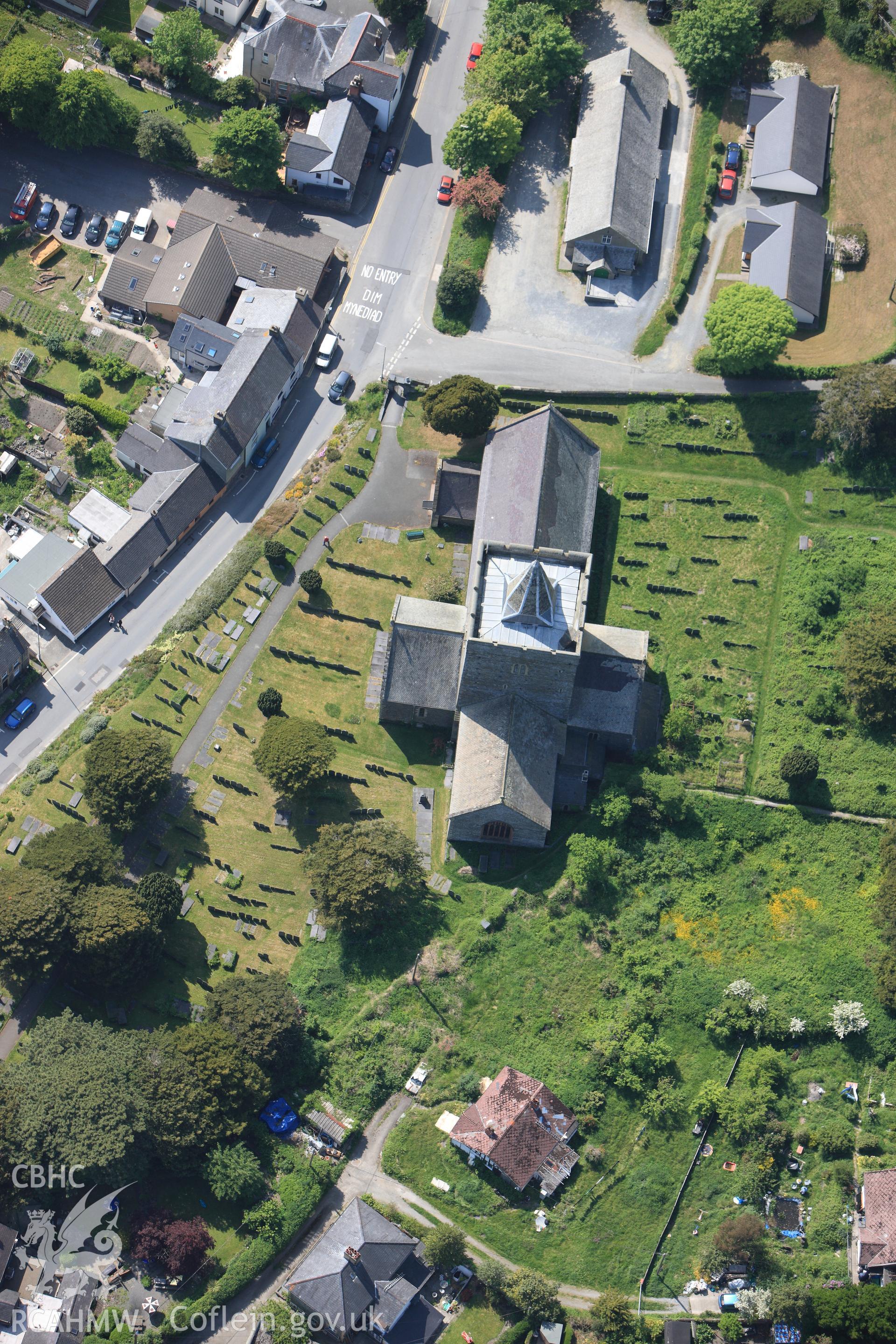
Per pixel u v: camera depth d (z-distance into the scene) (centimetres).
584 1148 14112
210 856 15838
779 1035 14512
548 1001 14812
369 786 16162
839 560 17075
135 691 16812
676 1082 14388
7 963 14512
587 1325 13388
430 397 17375
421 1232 13725
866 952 14962
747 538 17338
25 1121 13562
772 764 16088
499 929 15212
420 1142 14225
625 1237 13825
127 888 15138
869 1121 14250
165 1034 14362
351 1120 14275
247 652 16938
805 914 15288
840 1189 13975
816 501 17500
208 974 15300
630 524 17425
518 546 15188
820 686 16462
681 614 16962
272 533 17638
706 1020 14662
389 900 14888
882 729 16212
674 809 15500
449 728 16362
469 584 16550
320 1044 14700
